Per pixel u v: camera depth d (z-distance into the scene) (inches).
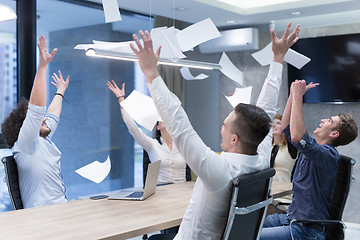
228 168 70.4
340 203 100.6
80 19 201.5
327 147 105.9
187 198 115.8
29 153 116.3
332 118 110.8
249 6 210.4
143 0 186.4
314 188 105.2
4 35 173.9
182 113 66.8
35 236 80.8
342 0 185.9
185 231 74.6
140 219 93.5
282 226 106.7
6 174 113.6
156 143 153.3
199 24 106.0
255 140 73.8
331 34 217.6
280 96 232.8
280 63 88.4
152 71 66.6
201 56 252.1
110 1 89.1
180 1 187.2
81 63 202.8
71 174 198.8
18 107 122.2
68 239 78.7
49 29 189.3
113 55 113.4
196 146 66.7
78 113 201.6
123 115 144.7
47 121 130.6
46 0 187.6
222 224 72.7
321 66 217.0
